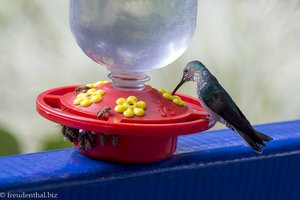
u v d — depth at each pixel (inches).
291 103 126.2
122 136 104.7
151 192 105.5
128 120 104.0
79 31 105.7
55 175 103.8
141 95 105.3
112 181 104.7
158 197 105.7
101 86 106.0
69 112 104.7
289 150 108.5
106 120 103.8
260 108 126.0
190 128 104.1
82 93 105.7
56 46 133.0
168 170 105.7
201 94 109.0
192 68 110.5
